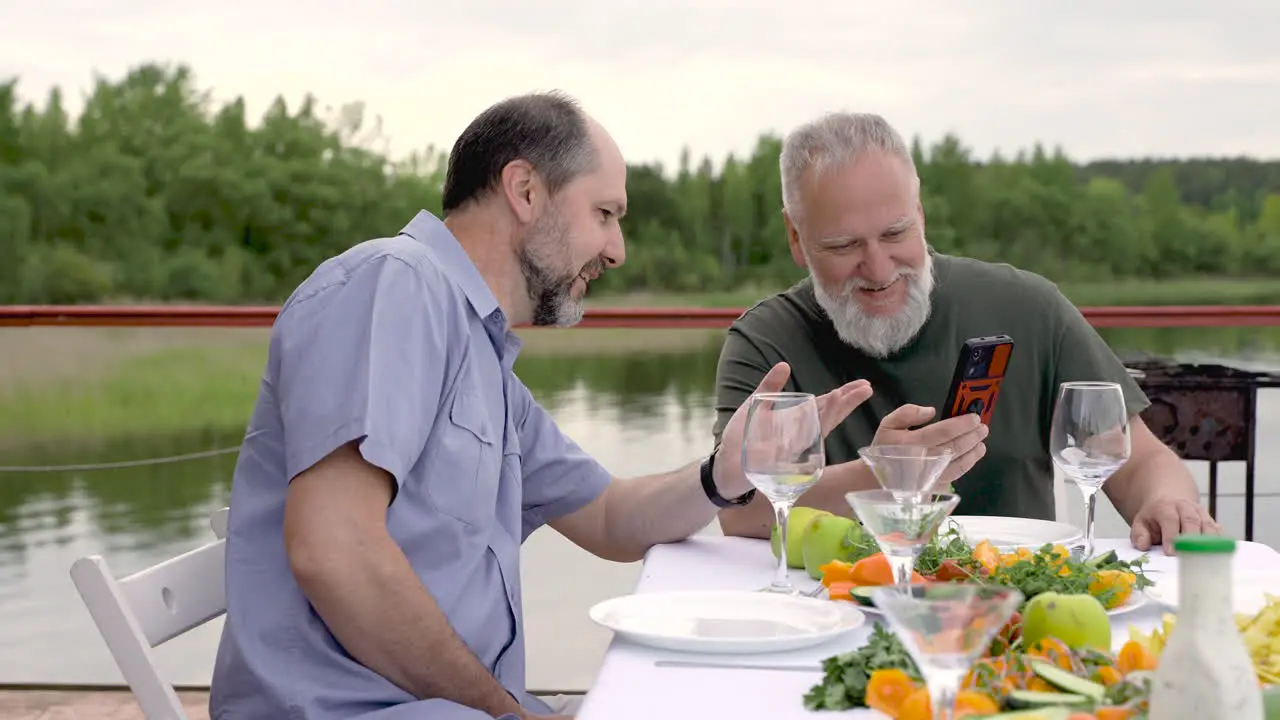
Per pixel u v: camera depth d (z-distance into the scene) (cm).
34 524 473
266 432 126
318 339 119
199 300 1541
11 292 1524
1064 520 182
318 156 1555
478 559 129
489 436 130
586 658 268
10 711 239
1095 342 180
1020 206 1508
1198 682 58
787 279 1427
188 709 238
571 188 143
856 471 150
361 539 115
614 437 638
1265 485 423
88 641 291
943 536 118
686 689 90
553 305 147
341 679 118
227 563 123
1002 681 75
